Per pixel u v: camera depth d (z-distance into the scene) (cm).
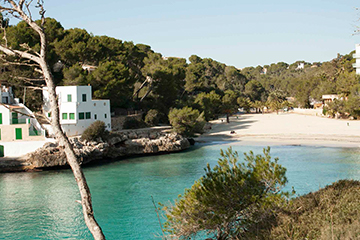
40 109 6912
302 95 16612
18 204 3650
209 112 10719
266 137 8456
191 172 5006
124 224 2986
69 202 3709
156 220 3069
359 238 1121
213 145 7600
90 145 5981
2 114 5775
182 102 10231
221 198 1526
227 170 1636
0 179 4803
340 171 4644
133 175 4891
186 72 12112
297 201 1706
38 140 5856
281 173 1600
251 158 1692
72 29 9188
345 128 9181
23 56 909
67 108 6562
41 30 901
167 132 7669
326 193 1753
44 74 902
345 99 12188
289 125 10488
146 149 6650
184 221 1558
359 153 6028
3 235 2834
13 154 5666
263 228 1472
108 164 5788
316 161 5391
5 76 5956
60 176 4938
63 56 8025
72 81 7212
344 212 1451
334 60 15988
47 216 3294
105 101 7125
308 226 1384
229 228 1600
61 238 2777
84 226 3036
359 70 12312
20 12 888
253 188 1570
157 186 4244
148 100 9681
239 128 10306
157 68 9119
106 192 4012
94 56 8819
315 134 8412
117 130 7775
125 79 7956
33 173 5156
